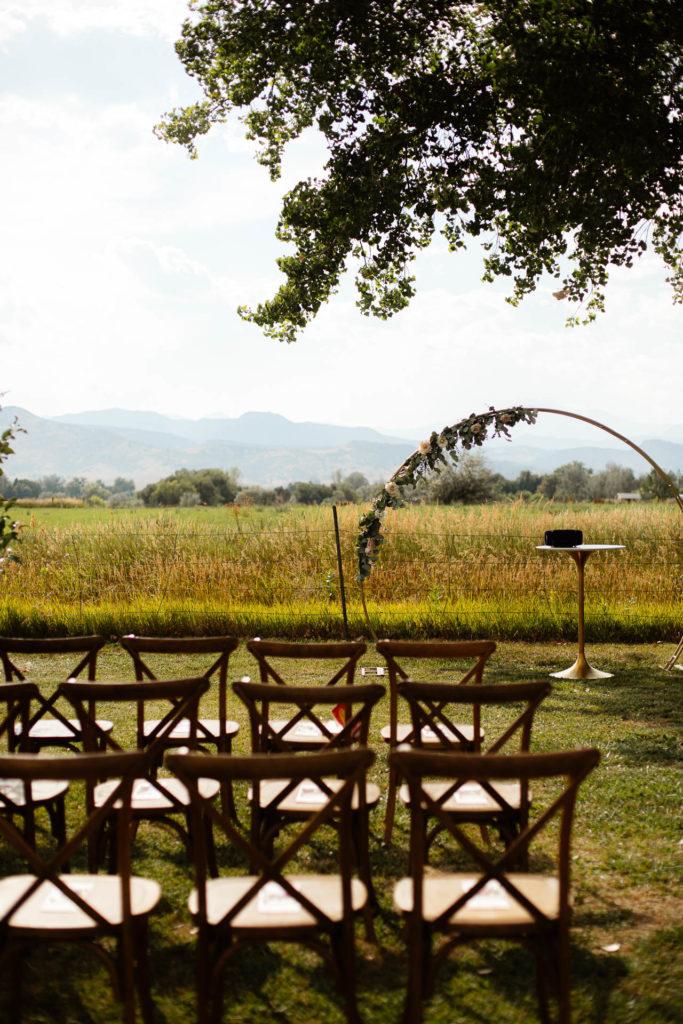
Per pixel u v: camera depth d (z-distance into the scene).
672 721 6.70
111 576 11.74
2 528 8.85
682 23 7.07
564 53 6.86
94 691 3.38
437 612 10.32
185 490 65.81
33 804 3.61
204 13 8.94
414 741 3.73
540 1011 2.80
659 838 4.36
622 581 11.38
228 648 4.41
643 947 3.27
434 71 8.74
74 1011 2.89
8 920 2.56
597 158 7.32
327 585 10.65
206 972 2.60
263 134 10.09
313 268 9.09
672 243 9.48
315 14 8.02
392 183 8.43
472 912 2.60
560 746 5.99
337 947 2.71
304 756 2.47
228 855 4.16
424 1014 2.85
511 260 9.42
